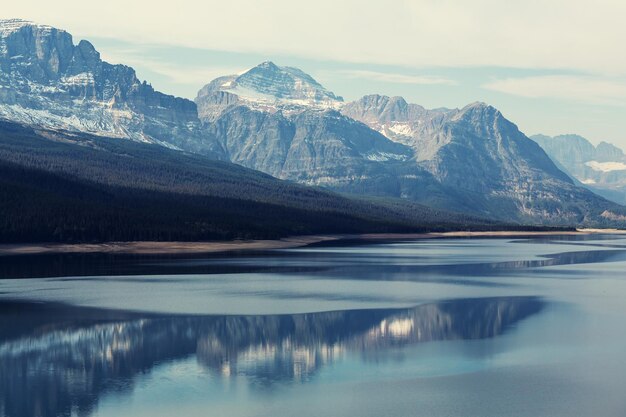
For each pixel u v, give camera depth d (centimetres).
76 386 9006
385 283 18400
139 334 11719
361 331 12062
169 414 8100
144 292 16300
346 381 9250
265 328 12275
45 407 8281
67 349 10731
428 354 10562
